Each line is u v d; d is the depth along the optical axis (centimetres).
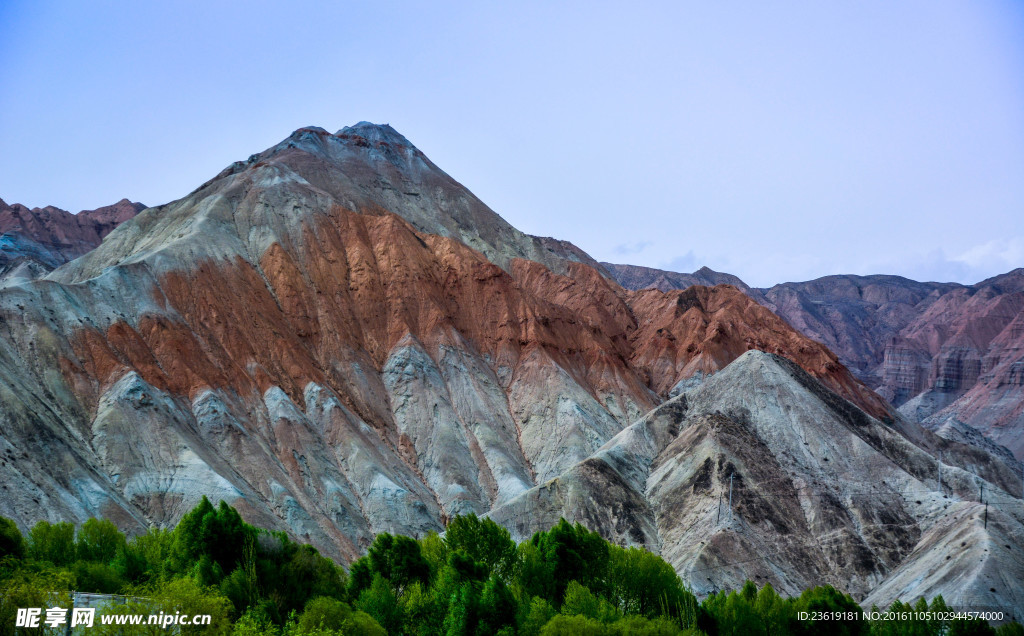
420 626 7962
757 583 11231
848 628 8931
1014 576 10444
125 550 8694
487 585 7988
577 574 9119
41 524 8906
